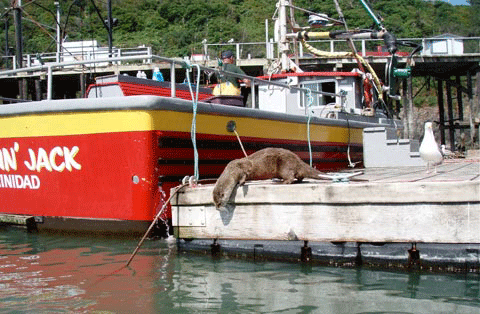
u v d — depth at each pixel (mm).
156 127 6066
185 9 59469
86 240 6262
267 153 5277
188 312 3699
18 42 16984
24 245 6020
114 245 5930
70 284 4375
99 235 6441
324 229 4750
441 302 3783
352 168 9914
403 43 11547
